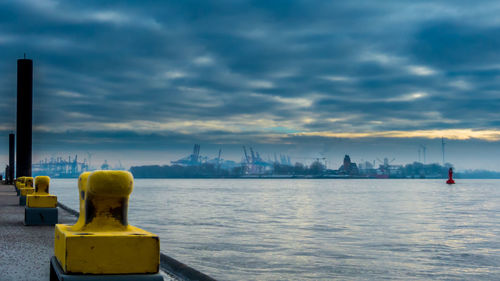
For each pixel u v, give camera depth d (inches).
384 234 1038.4
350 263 658.2
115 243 143.1
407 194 3905.0
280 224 1233.4
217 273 560.1
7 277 220.7
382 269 625.3
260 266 610.5
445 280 572.4
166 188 5556.1
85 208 150.3
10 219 502.0
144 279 143.4
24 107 1053.2
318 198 3051.2
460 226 1262.3
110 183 145.6
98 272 142.2
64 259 142.6
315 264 639.8
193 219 1344.7
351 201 2664.9
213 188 5625.0
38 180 458.0
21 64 1048.8
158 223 1206.9
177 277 263.1
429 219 1485.0
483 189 5580.7
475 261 702.5
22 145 1057.5
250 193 3932.1
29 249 304.2
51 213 446.9
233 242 839.7
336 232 1059.9
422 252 782.5
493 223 1359.5
